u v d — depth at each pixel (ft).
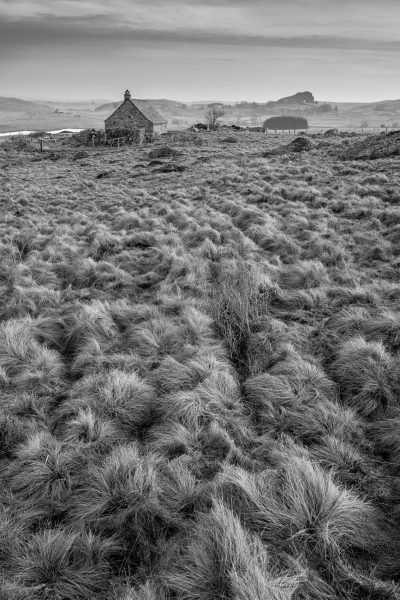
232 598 9.16
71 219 55.52
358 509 11.47
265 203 52.47
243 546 9.95
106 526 11.87
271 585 9.17
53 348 23.43
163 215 53.06
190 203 57.72
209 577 9.71
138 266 35.81
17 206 66.90
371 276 29.40
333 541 10.53
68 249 41.27
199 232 41.57
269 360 19.79
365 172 64.03
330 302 25.38
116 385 17.48
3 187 86.74
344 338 21.12
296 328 22.49
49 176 106.52
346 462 13.62
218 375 17.93
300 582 9.65
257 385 17.76
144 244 42.27
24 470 13.91
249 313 23.41
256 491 11.93
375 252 32.81
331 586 9.73
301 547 10.62
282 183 63.10
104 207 63.77
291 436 15.19
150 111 219.00
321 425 15.33
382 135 92.73
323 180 61.72
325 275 29.30
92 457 14.43
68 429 15.79
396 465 13.55
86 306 25.81
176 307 25.93
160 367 19.42
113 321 24.86
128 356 20.51
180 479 12.87
